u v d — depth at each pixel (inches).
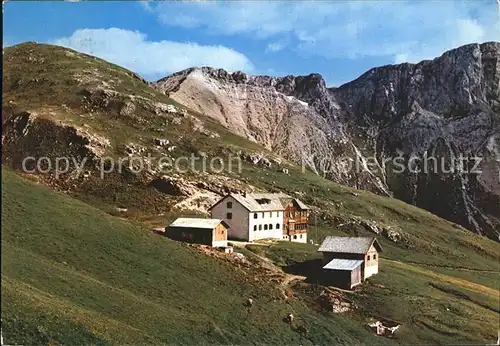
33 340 1427.2
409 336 2219.5
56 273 1999.3
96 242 2498.8
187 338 1855.3
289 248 3506.4
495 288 3144.7
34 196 2790.4
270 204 4035.4
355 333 2245.3
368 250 3051.2
